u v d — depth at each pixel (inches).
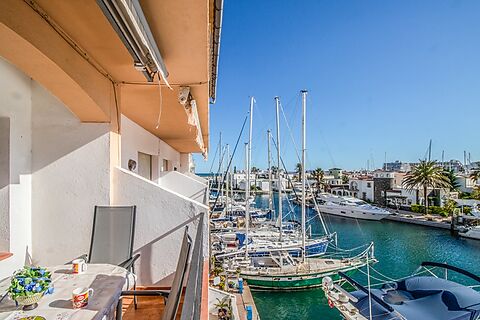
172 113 209.3
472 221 1121.4
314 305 543.5
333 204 1592.0
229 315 374.6
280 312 523.2
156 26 87.3
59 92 107.1
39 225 130.6
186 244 88.0
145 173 293.4
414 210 1537.9
